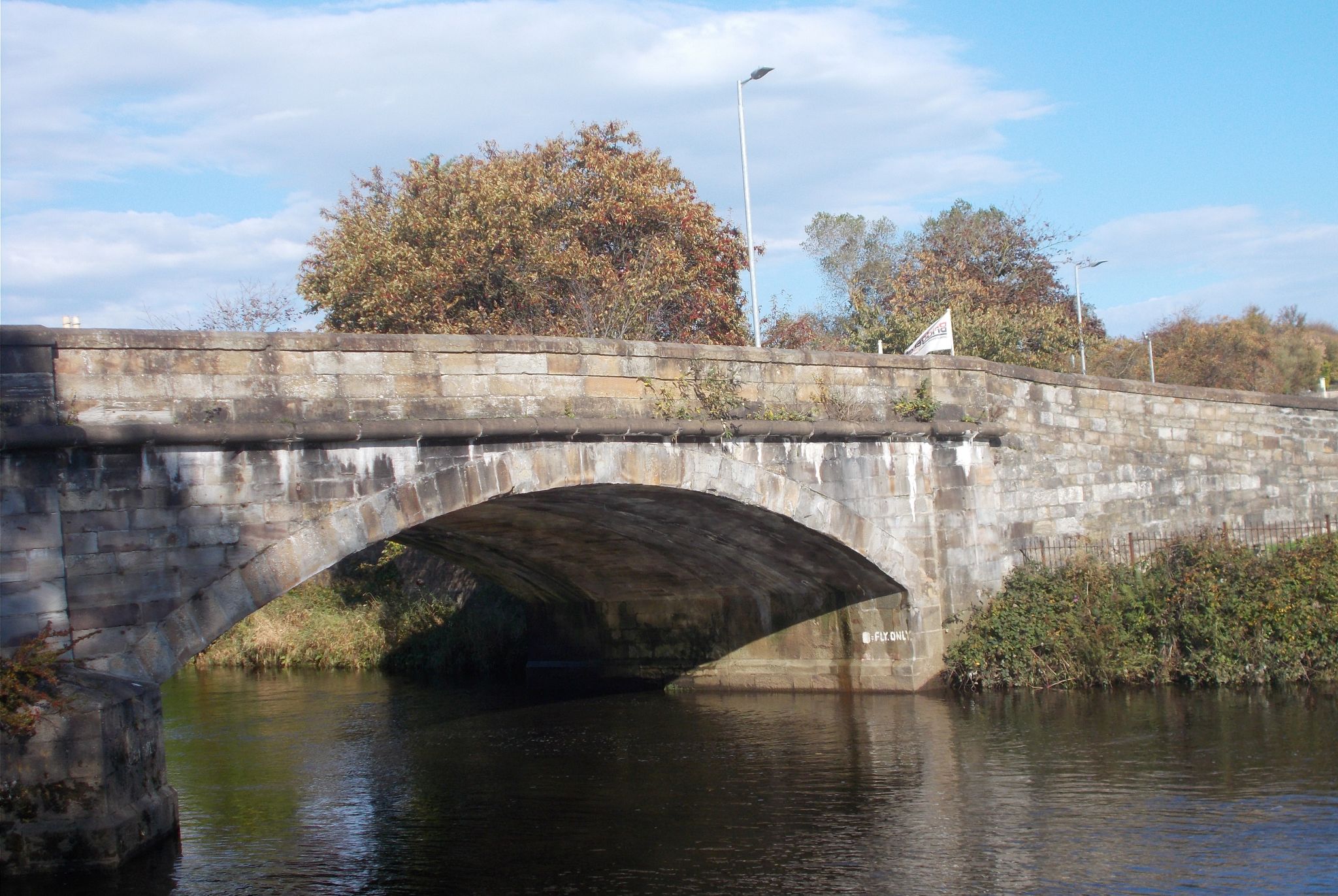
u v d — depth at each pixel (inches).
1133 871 454.0
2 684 441.1
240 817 593.0
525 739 780.6
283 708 961.5
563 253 1234.0
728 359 720.3
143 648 497.4
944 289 1649.9
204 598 511.5
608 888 466.6
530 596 1093.8
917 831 520.7
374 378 569.9
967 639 833.5
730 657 943.0
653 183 1326.3
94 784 449.1
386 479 567.2
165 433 500.7
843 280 1920.5
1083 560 861.8
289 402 543.5
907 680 825.5
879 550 795.4
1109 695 781.9
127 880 454.0
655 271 1258.0
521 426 604.1
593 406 651.5
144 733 484.4
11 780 443.2
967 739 686.5
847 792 591.8
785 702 856.9
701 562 896.3
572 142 1363.2
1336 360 2652.6
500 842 534.0
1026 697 791.1
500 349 613.9
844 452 779.4
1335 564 785.6
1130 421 973.8
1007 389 880.9
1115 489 959.0
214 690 1093.8
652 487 677.9
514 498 704.4
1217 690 773.9
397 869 497.4
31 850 443.5
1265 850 468.4
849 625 856.9
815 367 770.2
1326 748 612.4
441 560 1300.4
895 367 816.9
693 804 587.5
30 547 471.5
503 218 1205.1
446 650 1168.8
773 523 765.9
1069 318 1716.3
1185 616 797.2
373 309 1198.3
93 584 488.4
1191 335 2143.2
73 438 477.4
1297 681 768.9
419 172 1336.1
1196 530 978.1
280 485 536.4
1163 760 610.5
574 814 578.6
